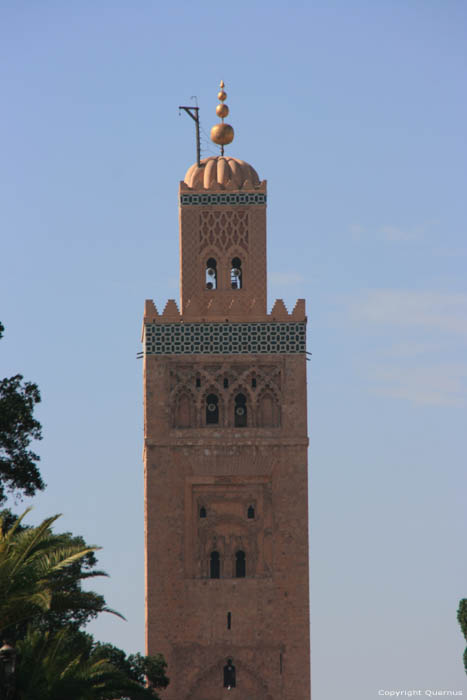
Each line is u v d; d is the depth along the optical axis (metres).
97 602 132.75
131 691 138.88
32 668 130.75
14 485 176.62
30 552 131.50
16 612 127.75
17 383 179.50
